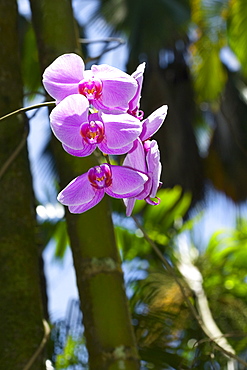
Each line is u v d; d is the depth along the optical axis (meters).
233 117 8.48
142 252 3.20
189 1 6.73
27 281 1.90
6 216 1.92
